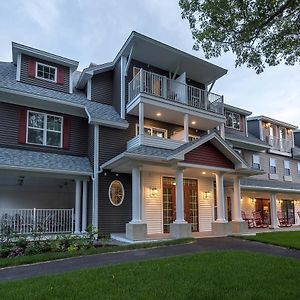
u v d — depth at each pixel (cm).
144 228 1119
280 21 735
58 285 519
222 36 761
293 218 2414
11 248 858
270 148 2197
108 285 519
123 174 1359
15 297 459
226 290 496
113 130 1381
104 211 1273
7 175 1183
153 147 1313
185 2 756
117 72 1504
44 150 1299
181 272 607
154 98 1370
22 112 1272
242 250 921
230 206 1728
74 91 1496
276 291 492
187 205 1478
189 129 1669
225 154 1320
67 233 1175
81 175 1284
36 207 1468
